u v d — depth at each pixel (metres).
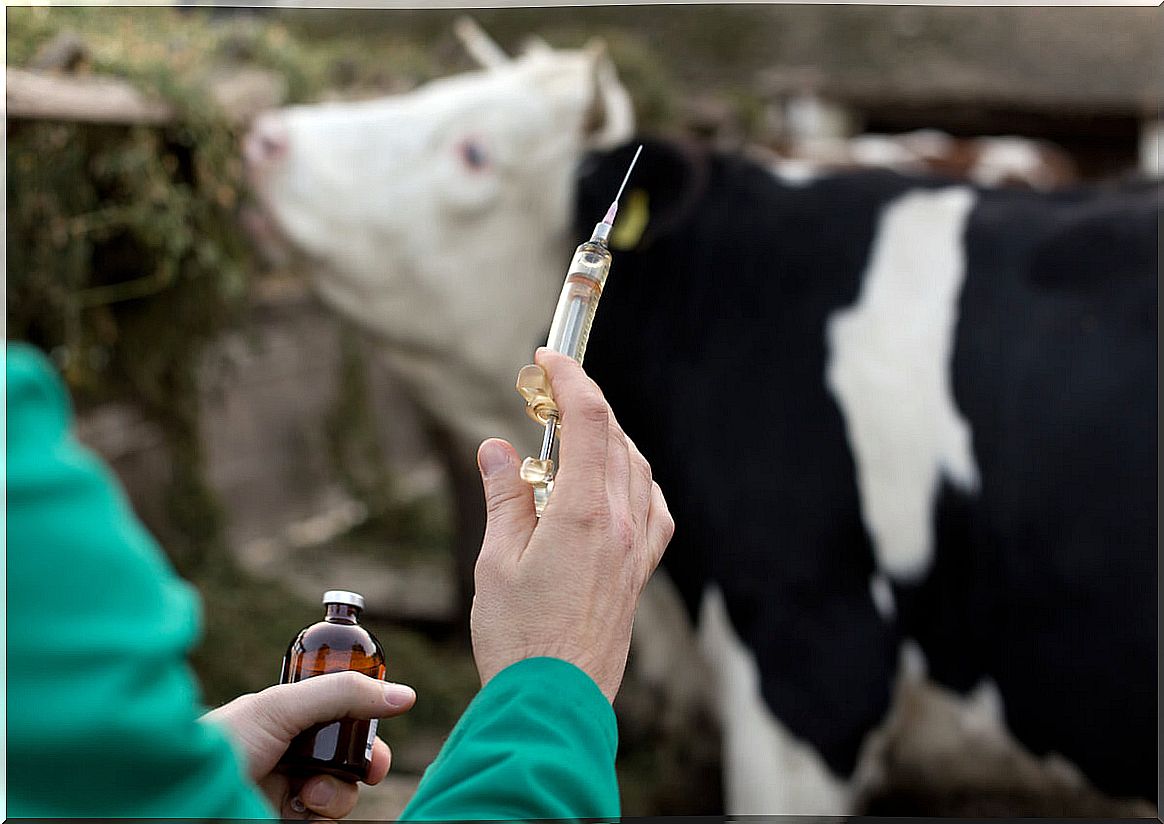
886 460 2.28
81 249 2.59
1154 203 2.27
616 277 2.48
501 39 5.45
